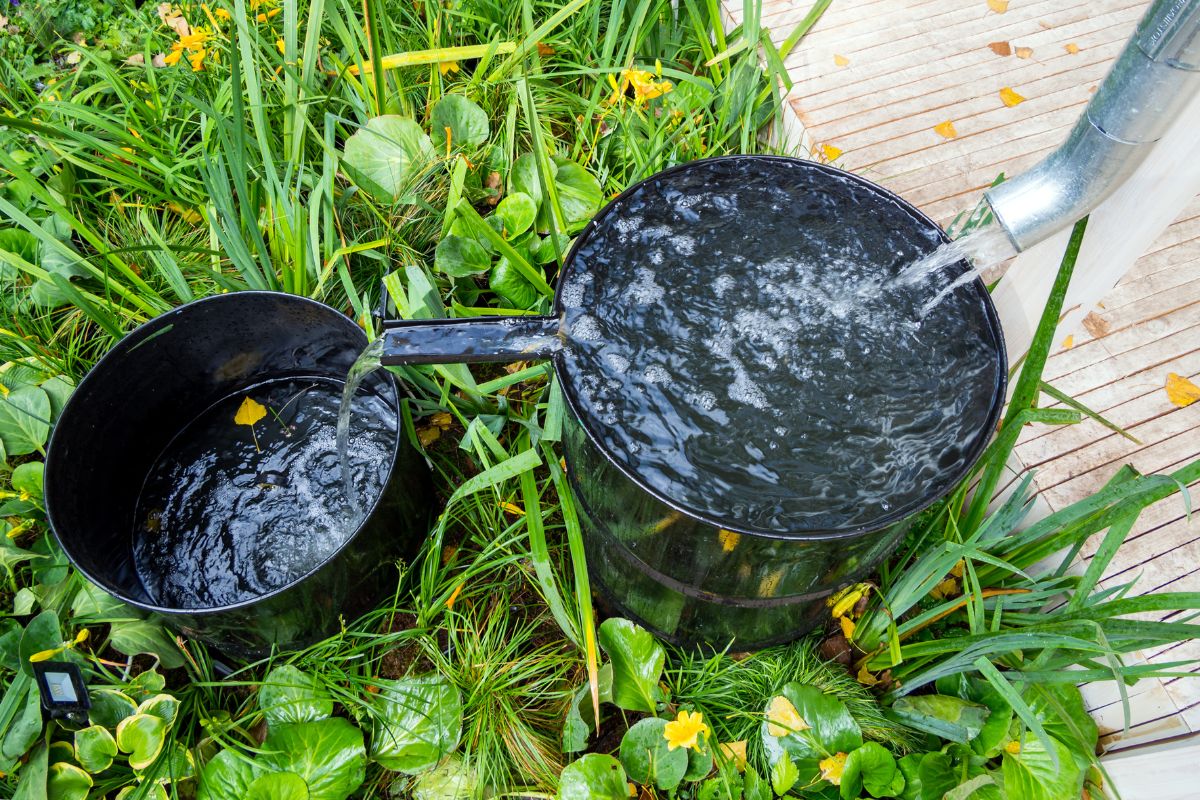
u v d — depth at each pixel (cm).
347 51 209
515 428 179
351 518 164
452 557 163
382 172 185
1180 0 99
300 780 140
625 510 132
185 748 143
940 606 149
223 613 138
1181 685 143
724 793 143
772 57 189
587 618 144
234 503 166
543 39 206
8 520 162
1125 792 146
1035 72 203
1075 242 127
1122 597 141
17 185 189
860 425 131
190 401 172
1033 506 163
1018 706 131
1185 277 178
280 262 182
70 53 220
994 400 129
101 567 156
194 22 205
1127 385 169
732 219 149
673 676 159
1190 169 122
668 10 211
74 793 142
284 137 188
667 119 189
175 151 191
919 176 191
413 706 148
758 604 140
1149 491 133
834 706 146
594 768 142
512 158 192
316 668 154
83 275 182
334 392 178
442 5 206
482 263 179
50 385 173
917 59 206
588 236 146
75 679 140
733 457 129
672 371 135
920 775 145
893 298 141
